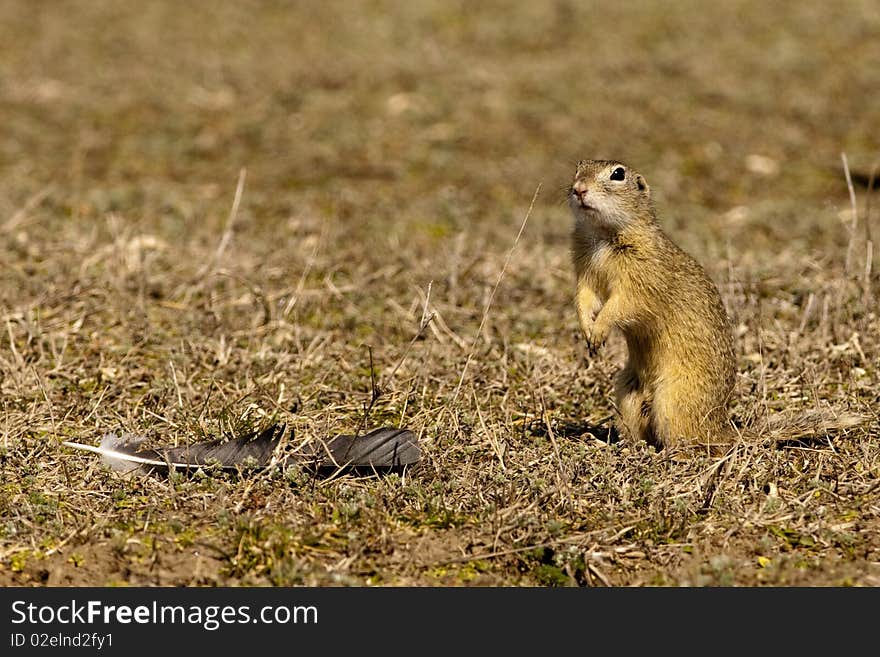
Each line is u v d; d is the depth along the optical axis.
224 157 25.31
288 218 19.95
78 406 11.37
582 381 12.38
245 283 15.34
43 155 24.95
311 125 27.36
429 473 9.77
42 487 9.61
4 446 10.14
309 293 15.04
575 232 11.29
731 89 29.67
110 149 25.73
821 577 8.44
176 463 9.84
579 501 9.31
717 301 10.92
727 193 22.84
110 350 13.05
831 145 26.06
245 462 9.72
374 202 21.45
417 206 20.95
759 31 35.38
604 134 26.78
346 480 9.73
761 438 10.45
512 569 8.61
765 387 11.75
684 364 10.70
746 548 8.84
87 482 9.73
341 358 12.98
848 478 9.93
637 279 10.71
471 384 11.95
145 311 14.20
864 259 16.22
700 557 8.71
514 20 37.28
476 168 24.33
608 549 8.76
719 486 9.45
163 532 8.88
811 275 15.98
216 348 13.03
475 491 9.45
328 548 8.73
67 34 36.34
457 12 38.66
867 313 13.59
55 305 14.38
